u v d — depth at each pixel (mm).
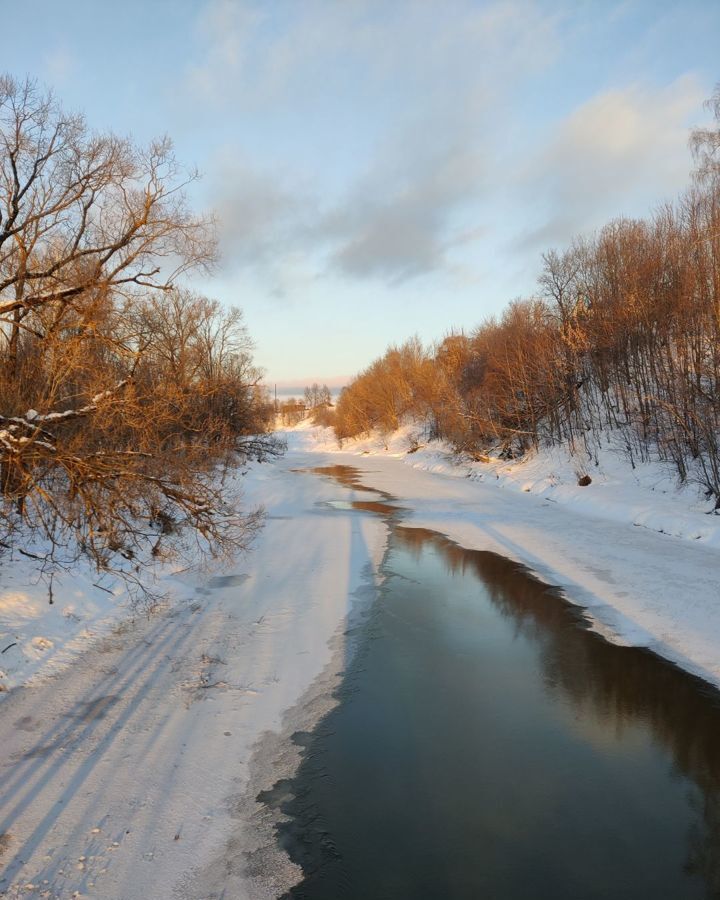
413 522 18141
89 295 8266
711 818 4801
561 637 8742
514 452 32031
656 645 8383
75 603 8359
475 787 5152
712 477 17250
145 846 4191
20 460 6973
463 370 42031
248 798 4844
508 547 14562
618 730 6191
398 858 4254
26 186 9016
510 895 3930
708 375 18562
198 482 9219
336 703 6617
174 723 5883
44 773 4945
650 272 23812
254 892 3861
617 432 25531
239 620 8961
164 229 9000
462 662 7836
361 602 10250
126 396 7934
